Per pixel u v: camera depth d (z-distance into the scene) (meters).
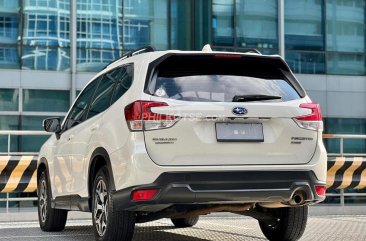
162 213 7.93
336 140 25.98
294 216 8.30
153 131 7.00
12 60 23.48
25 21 23.66
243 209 7.75
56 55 23.86
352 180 15.27
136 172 6.95
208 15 25.39
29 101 23.48
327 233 10.55
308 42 26.30
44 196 10.52
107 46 24.34
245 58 7.59
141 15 24.80
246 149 7.19
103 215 7.78
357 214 14.93
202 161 7.07
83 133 8.58
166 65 7.35
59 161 9.56
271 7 25.94
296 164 7.37
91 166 8.13
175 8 25.14
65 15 24.05
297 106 7.47
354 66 26.64
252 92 7.43
